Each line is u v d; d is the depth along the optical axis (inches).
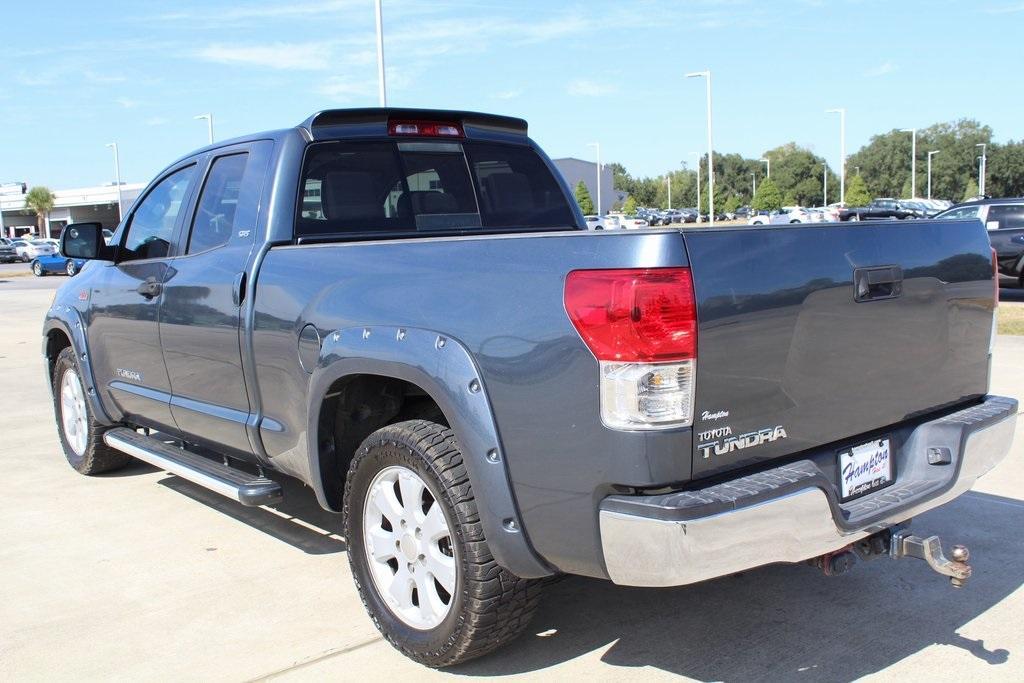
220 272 162.4
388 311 126.6
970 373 139.2
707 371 101.7
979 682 121.2
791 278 109.5
